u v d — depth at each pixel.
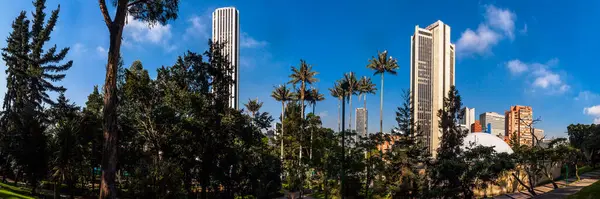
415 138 32.56
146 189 24.92
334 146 38.22
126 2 21.38
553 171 52.91
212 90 32.81
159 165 26.11
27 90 50.47
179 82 33.75
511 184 41.59
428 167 31.31
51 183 39.72
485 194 37.22
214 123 31.03
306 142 56.75
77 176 36.31
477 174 29.56
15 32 52.50
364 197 33.09
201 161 31.12
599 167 69.00
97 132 35.88
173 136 30.25
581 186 43.38
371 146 34.16
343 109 24.23
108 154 20.03
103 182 19.78
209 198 35.22
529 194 38.41
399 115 32.47
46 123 39.25
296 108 68.88
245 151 34.34
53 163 32.06
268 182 36.22
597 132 66.75
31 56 52.94
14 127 40.03
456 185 28.77
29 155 33.03
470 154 31.31
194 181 34.94
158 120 31.52
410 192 29.88
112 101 20.41
